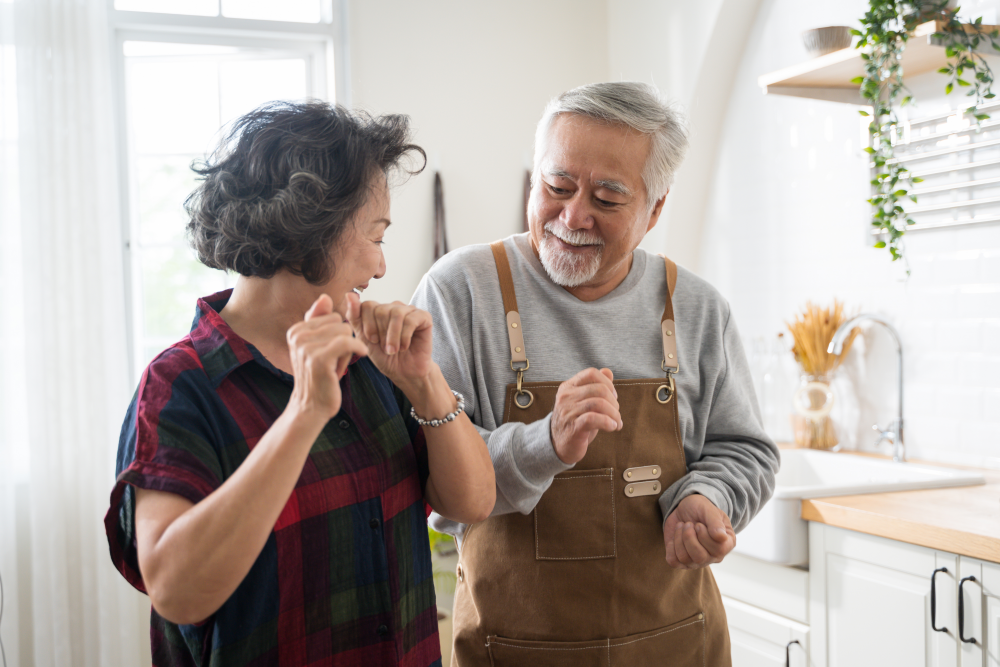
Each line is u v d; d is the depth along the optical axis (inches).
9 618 95.0
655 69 114.8
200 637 31.2
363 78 111.3
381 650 34.4
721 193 110.0
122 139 106.7
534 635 46.9
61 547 96.1
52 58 96.3
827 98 87.0
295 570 31.9
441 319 48.7
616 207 46.3
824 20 92.6
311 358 26.1
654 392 50.1
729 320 55.3
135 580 30.7
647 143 46.2
